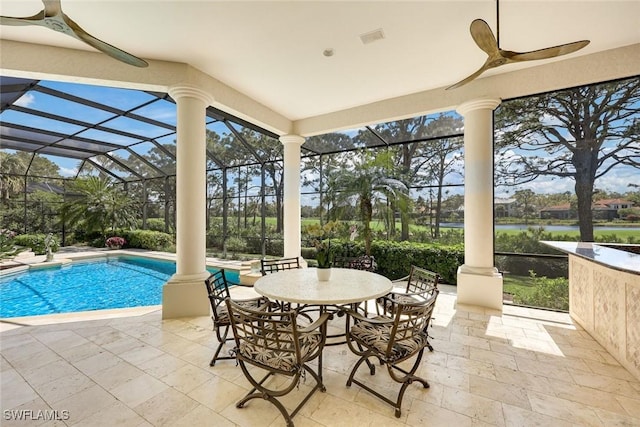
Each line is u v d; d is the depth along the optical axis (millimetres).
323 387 2064
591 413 1815
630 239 5301
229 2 2518
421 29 2918
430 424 1723
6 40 3057
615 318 2518
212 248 9109
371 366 2299
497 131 6598
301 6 2580
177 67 3547
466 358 2553
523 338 2967
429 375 2279
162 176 10477
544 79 3588
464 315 3613
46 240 8906
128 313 3822
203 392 2061
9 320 3514
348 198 5672
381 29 2918
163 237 10156
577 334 3059
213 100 3883
